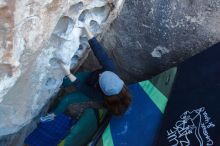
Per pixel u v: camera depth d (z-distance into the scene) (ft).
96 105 9.03
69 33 6.75
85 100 8.63
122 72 9.64
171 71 8.31
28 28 5.35
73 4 6.24
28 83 6.63
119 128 7.91
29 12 5.13
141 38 8.74
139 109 8.05
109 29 8.89
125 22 8.64
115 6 7.32
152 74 9.35
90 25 7.49
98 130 8.14
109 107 7.63
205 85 7.75
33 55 5.98
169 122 7.54
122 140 7.74
